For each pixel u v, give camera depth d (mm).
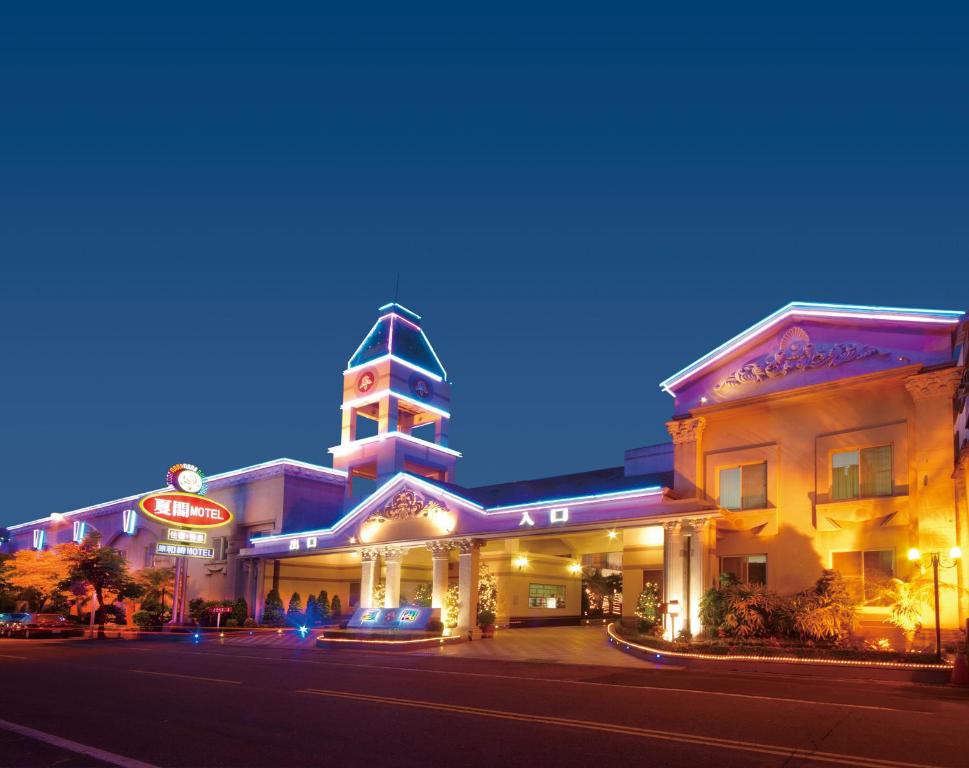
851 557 23703
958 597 20688
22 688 16984
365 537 37188
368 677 18797
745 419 26812
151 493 41438
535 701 14133
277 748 10125
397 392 46750
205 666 22375
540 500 30359
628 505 27906
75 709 13711
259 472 46531
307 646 32125
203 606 43781
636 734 10836
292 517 44969
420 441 46500
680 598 25938
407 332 49062
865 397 24141
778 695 14875
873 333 24297
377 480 45625
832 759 9297
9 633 42156
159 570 49688
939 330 22844
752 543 25766
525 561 40500
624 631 28234
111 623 49906
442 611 33188
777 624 22250
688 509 26109
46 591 50625
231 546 46688
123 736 11047
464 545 32812
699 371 28094
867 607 22766
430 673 19828
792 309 25844
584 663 22859
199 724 11977
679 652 22562
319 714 12812
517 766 9023
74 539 61875
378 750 9938
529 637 32656
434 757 9508
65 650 30312
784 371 25984
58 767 9156
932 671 17453
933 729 11148
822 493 24531
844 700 14117
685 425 27969
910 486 22625
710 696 14734
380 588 36906
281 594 44031
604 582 48469
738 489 26656
